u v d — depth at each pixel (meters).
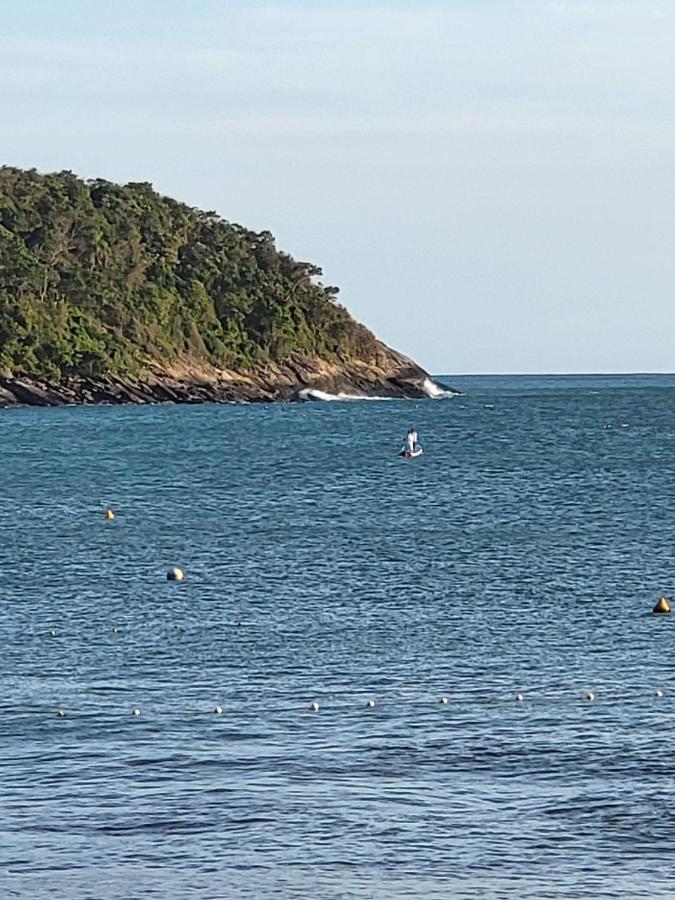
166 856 42.25
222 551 106.06
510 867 41.56
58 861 41.88
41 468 197.00
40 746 52.19
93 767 49.81
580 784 48.09
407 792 47.44
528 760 50.59
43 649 68.62
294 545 109.94
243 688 60.88
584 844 43.16
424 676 63.09
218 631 73.44
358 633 72.94
